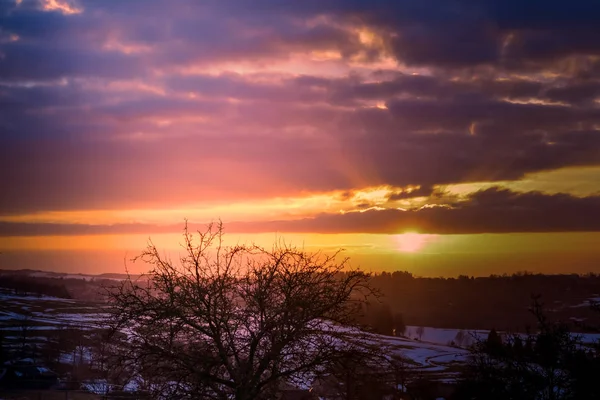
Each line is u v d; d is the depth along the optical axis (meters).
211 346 15.23
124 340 15.21
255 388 14.64
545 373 14.98
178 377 14.78
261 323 15.09
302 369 14.94
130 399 15.68
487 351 16.12
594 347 15.07
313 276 15.58
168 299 15.31
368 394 15.48
